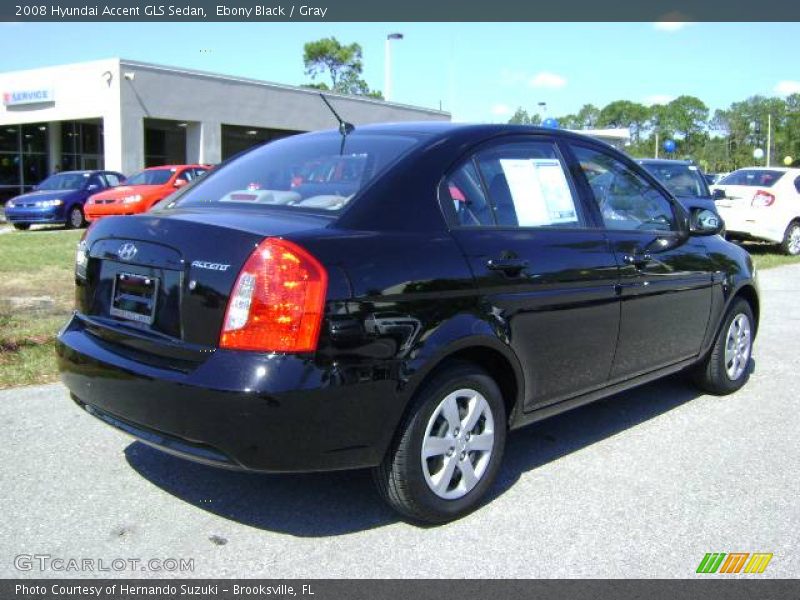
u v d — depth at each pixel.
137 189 17.94
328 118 33.94
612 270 4.21
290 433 2.95
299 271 2.97
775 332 7.91
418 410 3.29
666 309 4.70
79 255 3.78
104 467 4.04
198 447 3.07
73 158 33.59
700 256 5.07
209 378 2.95
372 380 3.09
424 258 3.33
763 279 11.84
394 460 3.30
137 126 26.94
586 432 4.81
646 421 5.03
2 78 30.22
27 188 32.69
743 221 14.57
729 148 95.56
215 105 29.38
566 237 4.05
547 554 3.28
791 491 3.95
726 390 5.61
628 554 3.29
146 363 3.19
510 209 3.86
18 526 3.40
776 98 96.62
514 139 4.06
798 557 3.30
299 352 2.95
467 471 3.56
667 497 3.86
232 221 3.27
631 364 4.51
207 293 3.06
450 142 3.77
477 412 3.58
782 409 5.32
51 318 7.16
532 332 3.76
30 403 4.98
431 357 3.26
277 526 3.47
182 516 3.54
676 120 104.06
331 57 64.25
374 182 3.45
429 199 3.53
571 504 3.77
